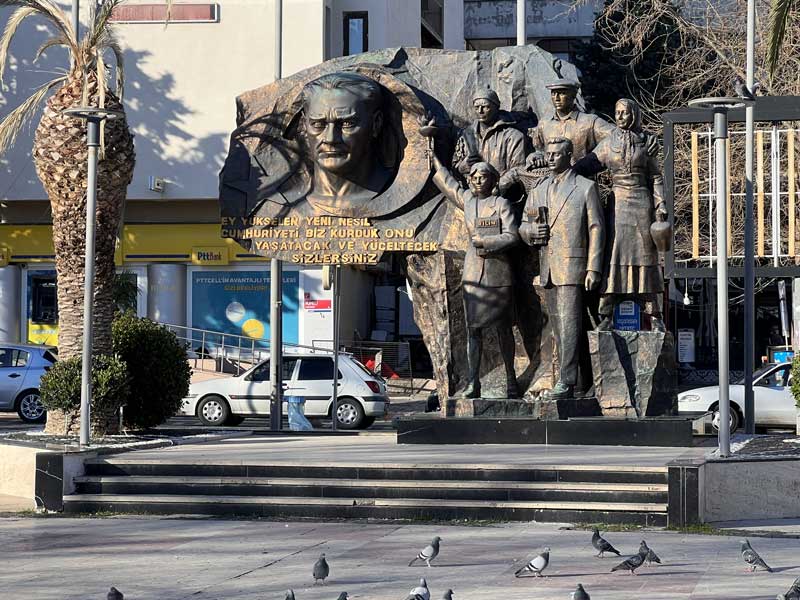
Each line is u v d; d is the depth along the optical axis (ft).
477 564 50.24
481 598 43.55
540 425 75.77
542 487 62.28
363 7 172.86
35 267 169.37
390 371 166.40
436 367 81.30
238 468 66.80
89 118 73.92
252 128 84.02
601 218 75.77
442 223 81.35
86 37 85.66
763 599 42.73
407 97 81.46
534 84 81.05
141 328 86.74
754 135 105.50
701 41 136.36
